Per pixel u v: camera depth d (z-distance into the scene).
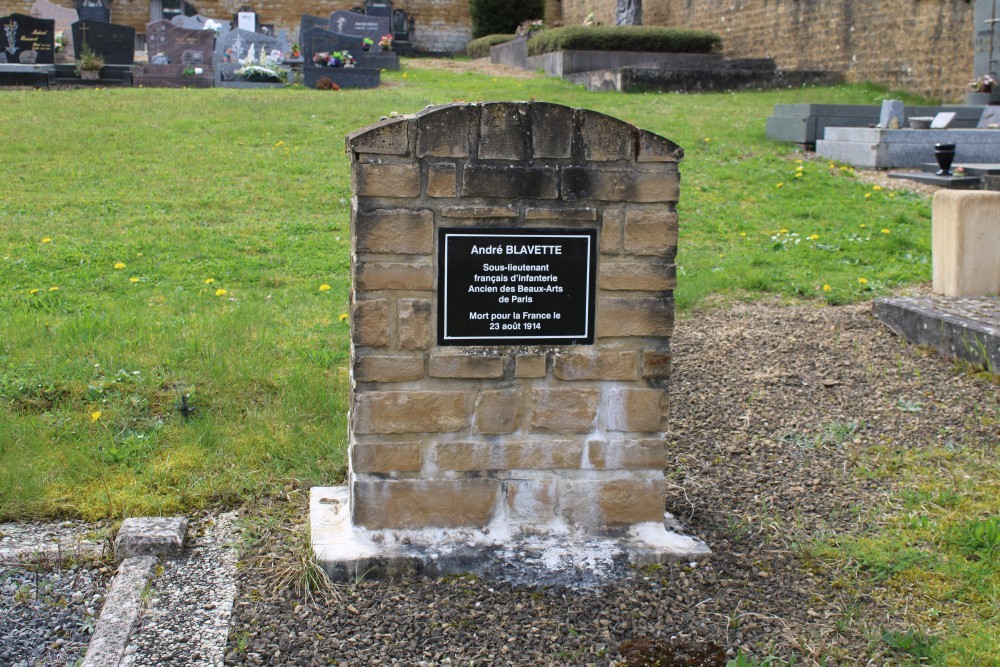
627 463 3.97
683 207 10.73
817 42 23.19
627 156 3.78
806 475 4.88
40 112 14.27
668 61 23.20
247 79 20.62
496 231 3.75
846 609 3.63
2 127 13.17
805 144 14.04
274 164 11.98
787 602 3.69
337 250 8.77
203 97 16.08
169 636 3.38
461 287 3.76
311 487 4.47
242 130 13.60
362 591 3.68
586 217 3.79
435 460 3.85
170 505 4.32
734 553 4.04
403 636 3.43
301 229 9.48
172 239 8.84
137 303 6.86
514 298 3.80
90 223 9.24
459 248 3.73
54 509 4.25
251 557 3.93
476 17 32.66
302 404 5.30
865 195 11.25
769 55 25.03
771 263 8.73
